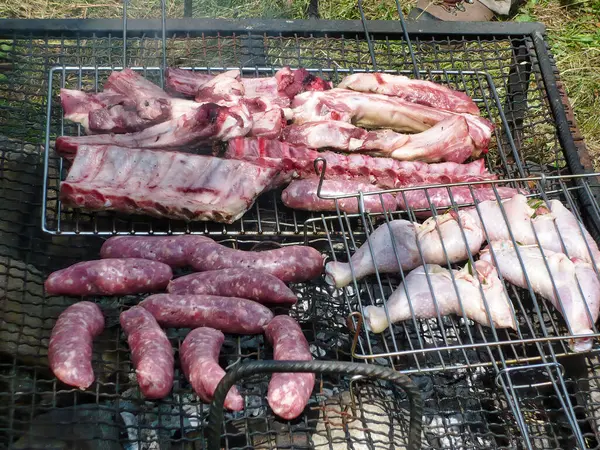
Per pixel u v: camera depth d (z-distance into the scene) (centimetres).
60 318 56
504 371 53
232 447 57
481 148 76
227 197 65
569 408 51
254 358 63
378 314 59
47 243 69
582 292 58
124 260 61
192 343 55
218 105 69
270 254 63
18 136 78
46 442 55
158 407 56
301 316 66
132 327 57
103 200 64
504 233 65
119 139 68
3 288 62
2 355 60
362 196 61
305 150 70
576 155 74
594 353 62
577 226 65
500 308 58
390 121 77
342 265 63
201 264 63
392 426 56
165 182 65
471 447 56
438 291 59
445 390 64
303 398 52
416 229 64
